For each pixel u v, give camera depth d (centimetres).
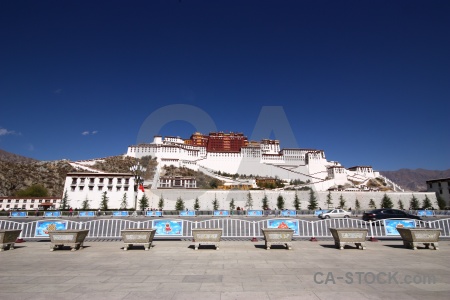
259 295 558
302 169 11281
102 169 9806
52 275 720
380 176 12938
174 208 7038
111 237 1429
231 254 1020
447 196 7988
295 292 578
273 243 1125
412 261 895
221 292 575
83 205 6519
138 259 930
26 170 10294
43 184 9800
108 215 4462
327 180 10200
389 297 547
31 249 1152
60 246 1173
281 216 4347
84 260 917
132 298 538
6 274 732
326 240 1412
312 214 4644
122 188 6869
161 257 966
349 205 7850
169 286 619
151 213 4497
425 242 1130
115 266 825
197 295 556
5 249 1138
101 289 598
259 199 7512
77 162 11056
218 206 7231
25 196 8312
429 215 4219
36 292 577
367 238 1400
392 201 7988
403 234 1187
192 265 836
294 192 7750
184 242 1327
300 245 1243
